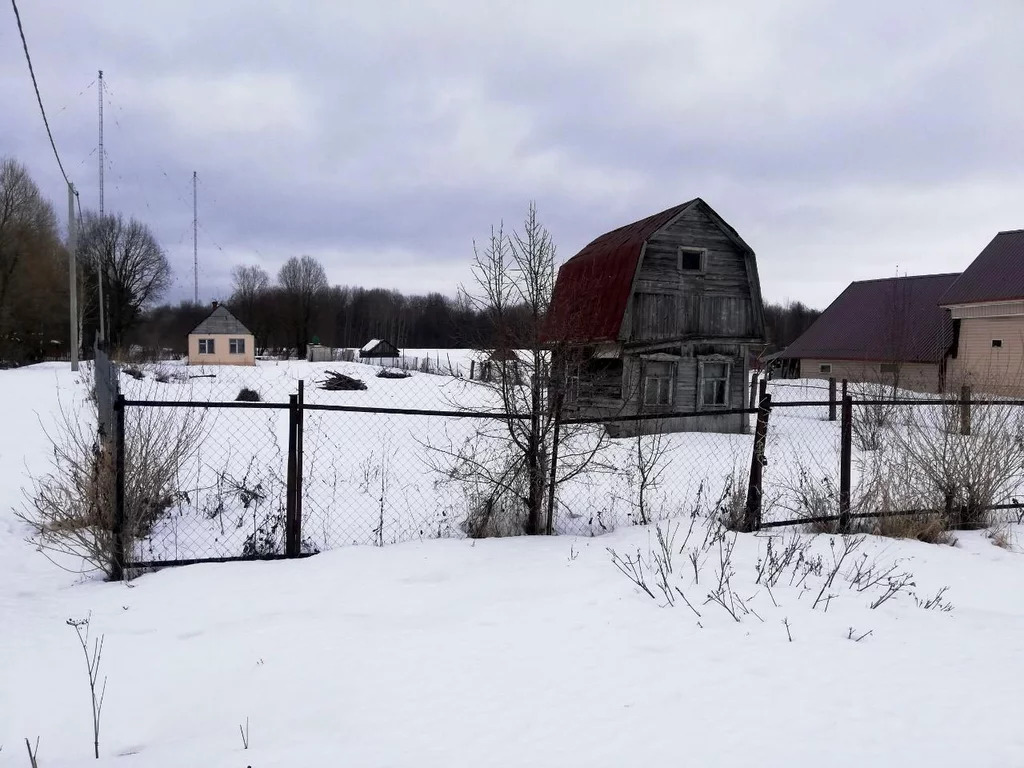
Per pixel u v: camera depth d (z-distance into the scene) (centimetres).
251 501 877
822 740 322
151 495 671
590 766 302
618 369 1897
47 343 5366
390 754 315
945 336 3192
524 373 741
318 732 340
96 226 6550
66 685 394
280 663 414
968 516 806
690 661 410
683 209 1934
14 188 5319
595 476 964
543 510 746
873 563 630
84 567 631
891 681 384
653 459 857
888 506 771
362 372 3734
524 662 411
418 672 399
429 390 2788
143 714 368
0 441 1315
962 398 1162
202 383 2794
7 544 706
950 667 404
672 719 343
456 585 551
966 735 327
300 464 642
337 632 459
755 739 323
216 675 403
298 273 8562
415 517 816
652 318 1916
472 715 350
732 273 2006
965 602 544
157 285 7406
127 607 512
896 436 901
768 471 1162
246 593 538
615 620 475
